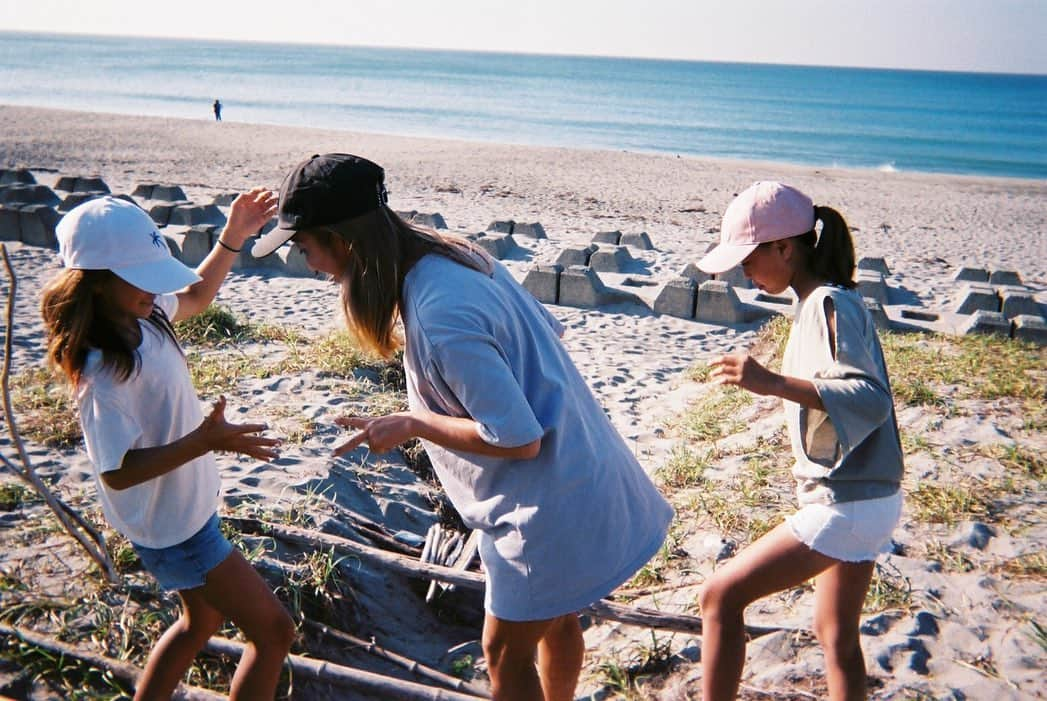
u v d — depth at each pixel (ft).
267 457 8.15
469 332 7.35
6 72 372.79
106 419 7.95
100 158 86.53
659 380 27.27
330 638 12.26
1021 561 13.51
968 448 17.99
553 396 7.93
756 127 231.30
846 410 7.88
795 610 12.54
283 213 7.57
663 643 12.33
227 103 248.73
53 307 7.93
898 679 10.98
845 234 8.68
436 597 14.15
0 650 10.94
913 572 13.29
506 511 7.99
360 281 7.66
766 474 17.40
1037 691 10.68
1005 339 30.12
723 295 34.24
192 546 8.73
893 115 286.46
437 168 88.63
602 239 50.37
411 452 19.43
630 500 8.50
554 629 9.37
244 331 27.86
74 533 11.44
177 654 9.39
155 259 8.20
